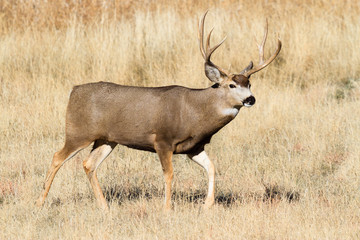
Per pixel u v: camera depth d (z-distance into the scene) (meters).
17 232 22.78
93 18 57.88
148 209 25.39
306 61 48.34
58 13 59.56
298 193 28.28
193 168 32.28
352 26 51.12
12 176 30.70
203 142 25.70
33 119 37.50
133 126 25.36
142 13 54.28
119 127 25.58
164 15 51.88
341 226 22.92
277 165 32.03
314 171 31.34
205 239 21.70
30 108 39.00
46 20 57.38
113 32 49.72
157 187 29.41
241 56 48.09
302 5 59.69
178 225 22.97
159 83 44.53
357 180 29.02
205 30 50.38
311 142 34.44
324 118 37.91
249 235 21.92
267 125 37.69
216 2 60.91
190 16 54.19
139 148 26.17
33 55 47.25
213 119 24.95
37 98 40.41
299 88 45.53
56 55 47.09
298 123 37.78
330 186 28.80
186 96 25.09
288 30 50.94
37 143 34.16
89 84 26.27
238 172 31.16
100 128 25.88
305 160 32.09
